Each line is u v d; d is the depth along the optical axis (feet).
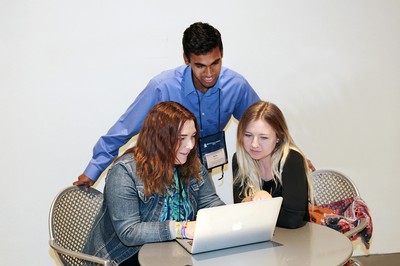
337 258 5.39
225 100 8.66
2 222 10.18
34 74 9.82
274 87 10.63
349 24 10.69
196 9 10.09
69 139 10.15
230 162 10.75
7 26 9.60
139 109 8.54
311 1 10.45
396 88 11.14
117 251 6.80
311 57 10.67
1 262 10.30
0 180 10.04
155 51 10.11
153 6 9.96
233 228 5.61
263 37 10.40
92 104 10.11
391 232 11.61
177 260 5.44
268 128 6.73
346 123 11.07
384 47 10.92
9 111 9.87
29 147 10.05
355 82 10.93
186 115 6.40
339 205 7.65
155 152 6.34
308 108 10.84
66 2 9.69
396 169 11.46
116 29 9.92
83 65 9.94
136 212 6.38
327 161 11.16
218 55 7.50
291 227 6.43
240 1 10.19
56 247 6.46
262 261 5.34
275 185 7.02
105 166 8.53
